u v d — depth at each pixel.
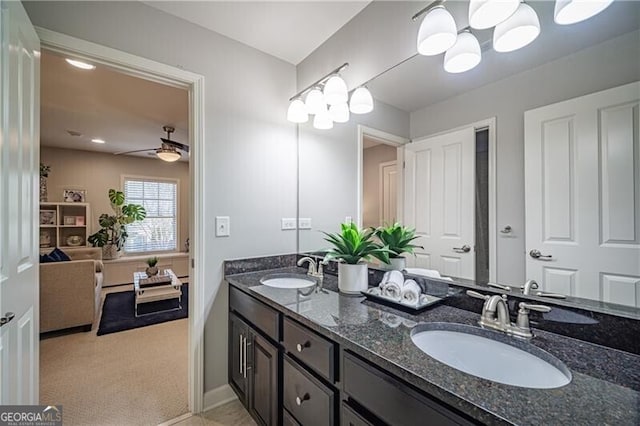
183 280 5.77
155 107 3.17
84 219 5.13
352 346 0.91
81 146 4.93
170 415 1.73
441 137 1.38
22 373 1.12
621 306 0.86
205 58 1.82
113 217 5.35
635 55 0.84
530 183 1.08
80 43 1.43
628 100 0.85
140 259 5.38
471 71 1.27
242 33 1.89
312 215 2.16
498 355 0.94
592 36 0.93
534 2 1.06
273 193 2.13
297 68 2.25
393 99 1.59
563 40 0.99
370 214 1.76
